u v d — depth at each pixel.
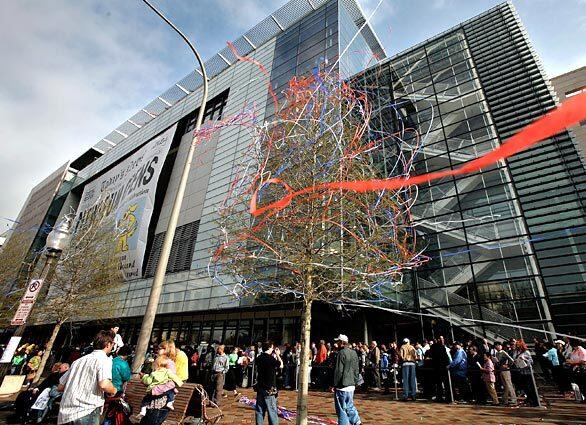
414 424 6.14
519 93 15.05
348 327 15.04
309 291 5.70
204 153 25.88
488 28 18.05
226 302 17.45
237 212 6.64
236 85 27.64
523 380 8.18
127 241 23.84
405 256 6.05
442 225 14.74
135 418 5.34
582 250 11.59
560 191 12.66
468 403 8.44
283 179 5.69
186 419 6.31
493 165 14.70
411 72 19.38
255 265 6.14
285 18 26.80
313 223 5.43
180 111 33.19
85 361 3.63
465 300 13.10
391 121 16.27
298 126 6.00
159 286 7.53
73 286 14.59
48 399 6.66
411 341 13.58
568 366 8.80
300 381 5.16
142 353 6.82
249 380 12.55
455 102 16.98
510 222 13.37
